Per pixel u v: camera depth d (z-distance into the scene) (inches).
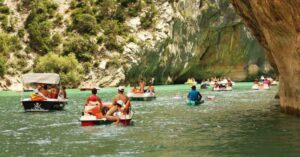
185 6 3341.5
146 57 3139.8
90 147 556.7
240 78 3555.6
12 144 590.2
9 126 801.6
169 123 803.4
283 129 676.7
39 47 3142.2
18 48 3088.1
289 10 621.6
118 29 3198.8
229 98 1519.4
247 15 898.7
